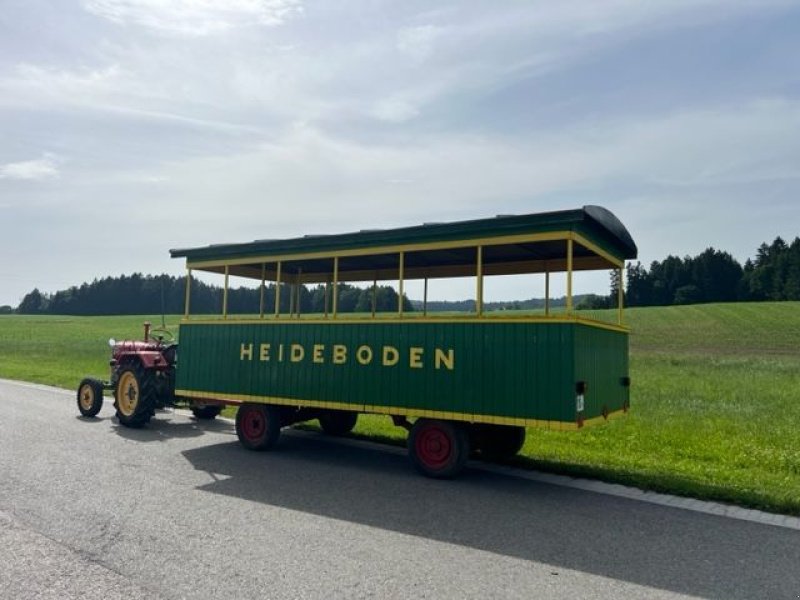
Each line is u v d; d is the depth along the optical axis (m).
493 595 4.08
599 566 4.65
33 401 13.70
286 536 5.18
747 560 4.83
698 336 41.47
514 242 7.23
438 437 7.46
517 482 7.29
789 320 46.84
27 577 4.17
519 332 6.92
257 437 9.02
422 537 5.24
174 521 5.50
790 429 10.77
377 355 8.00
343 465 8.12
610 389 7.89
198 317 10.13
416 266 10.06
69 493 6.30
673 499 6.61
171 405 11.96
